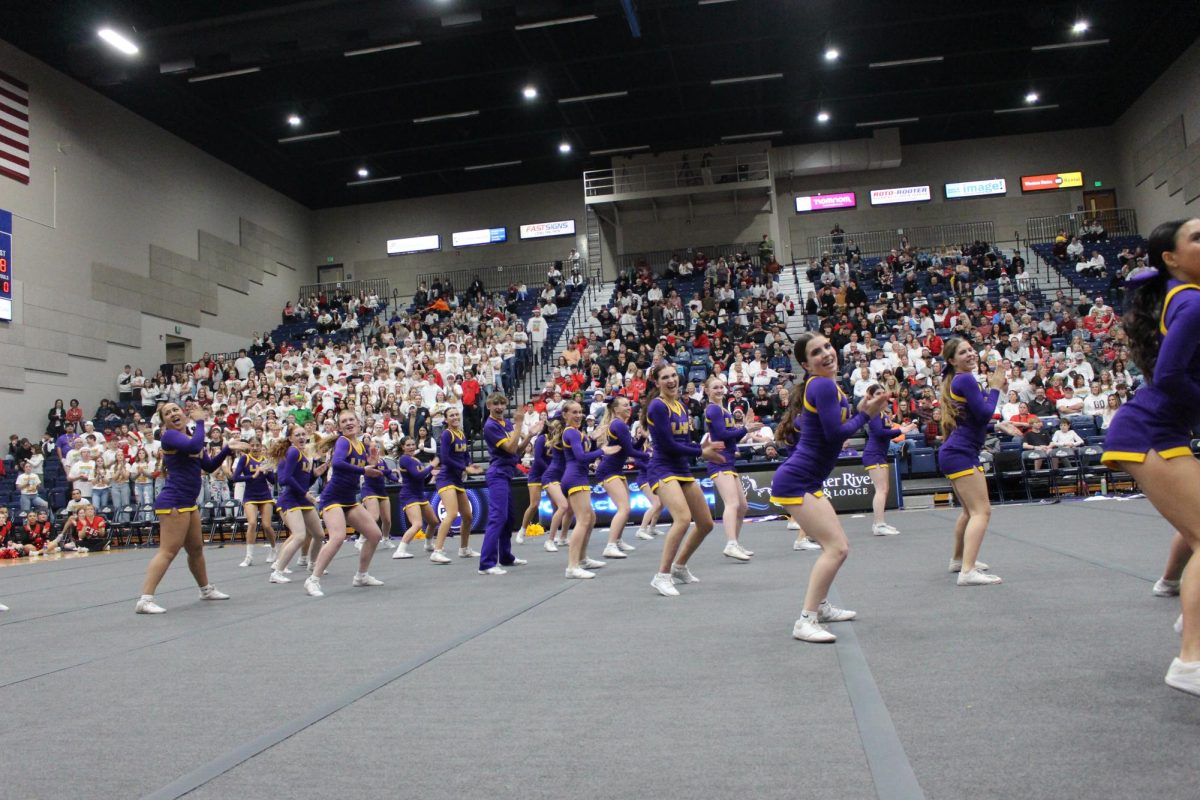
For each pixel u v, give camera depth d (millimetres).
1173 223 3381
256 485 12445
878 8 21875
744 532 12641
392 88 24922
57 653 5852
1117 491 15117
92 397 23922
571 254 32375
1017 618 4898
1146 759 2662
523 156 31047
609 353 21500
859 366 17797
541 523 15484
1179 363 3229
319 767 3115
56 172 23125
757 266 29422
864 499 14633
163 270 26859
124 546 18656
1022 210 30844
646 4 20469
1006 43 24156
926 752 2859
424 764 3086
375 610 6930
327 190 33531
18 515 19125
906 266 27016
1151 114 27391
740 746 3064
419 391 20000
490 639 5387
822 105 28047
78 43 21344
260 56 21172
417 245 34438
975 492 6191
